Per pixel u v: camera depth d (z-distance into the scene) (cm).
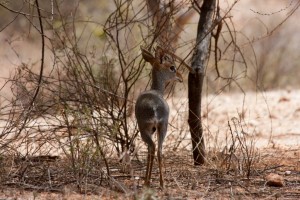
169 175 1199
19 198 1048
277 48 2714
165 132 1130
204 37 1270
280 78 2641
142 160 1299
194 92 1277
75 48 1402
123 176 1187
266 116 1892
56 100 1257
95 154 1139
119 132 1266
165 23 1293
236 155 1325
